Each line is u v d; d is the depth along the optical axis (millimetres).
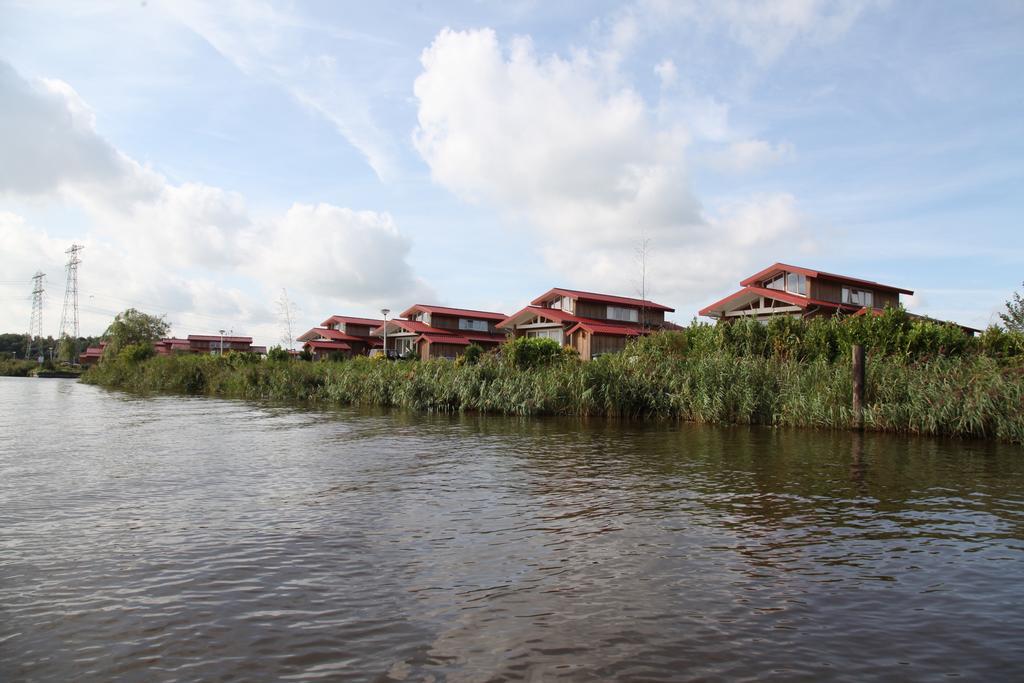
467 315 64750
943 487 10414
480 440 16656
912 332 23281
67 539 7516
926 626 5148
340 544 7332
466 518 8523
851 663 4520
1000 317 32969
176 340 96312
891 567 6559
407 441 16484
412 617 5312
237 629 5086
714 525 8156
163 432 18469
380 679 4305
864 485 10609
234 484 10766
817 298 39406
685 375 22422
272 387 36281
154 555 6926
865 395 18625
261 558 6828
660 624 5172
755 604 5590
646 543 7387
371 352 68750
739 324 27938
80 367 93875
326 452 14492
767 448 14992
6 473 11789
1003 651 4715
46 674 4375
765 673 4375
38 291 112438
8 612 5418
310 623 5195
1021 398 15742
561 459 13453
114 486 10570
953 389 17250
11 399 34312
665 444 15781
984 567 6566
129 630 5074
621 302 52875
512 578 6227
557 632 5020
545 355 28609
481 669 4438
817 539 7535
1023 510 8891
